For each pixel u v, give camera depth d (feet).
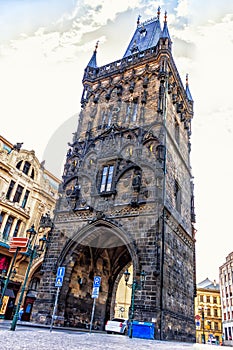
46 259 84.58
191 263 93.97
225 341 253.44
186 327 77.00
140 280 66.49
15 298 126.62
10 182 138.62
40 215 151.74
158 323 60.08
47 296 77.87
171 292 70.44
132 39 151.33
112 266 103.55
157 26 144.97
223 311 271.69
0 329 38.11
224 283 278.26
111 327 85.87
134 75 110.32
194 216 106.42
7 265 126.72
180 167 101.24
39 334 36.96
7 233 132.87
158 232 70.79
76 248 82.79
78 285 84.94
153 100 98.58
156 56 108.37
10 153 139.95
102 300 95.96
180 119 114.73
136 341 44.80
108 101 110.42
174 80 113.19
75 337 39.91
